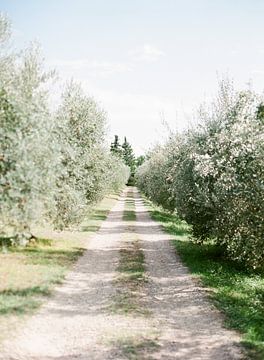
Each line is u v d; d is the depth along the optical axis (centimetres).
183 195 2489
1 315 1298
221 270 2170
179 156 3064
